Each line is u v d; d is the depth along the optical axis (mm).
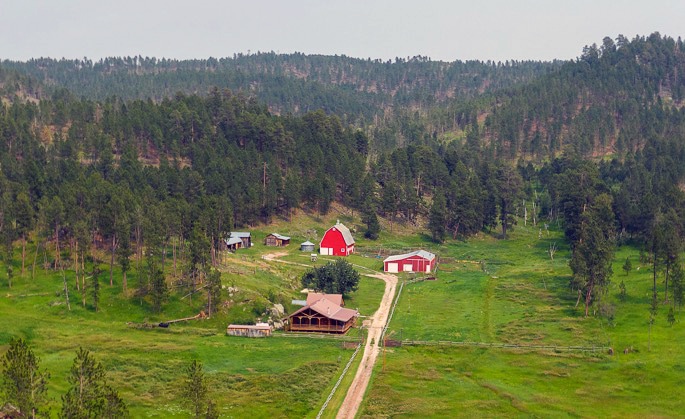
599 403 74188
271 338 99625
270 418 70438
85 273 119938
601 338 95750
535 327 103438
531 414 71312
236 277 123000
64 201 132125
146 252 118062
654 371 81625
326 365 85875
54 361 84562
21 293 112125
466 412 71812
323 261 160250
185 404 72312
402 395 76688
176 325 103750
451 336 100000
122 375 81062
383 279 144500
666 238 112688
